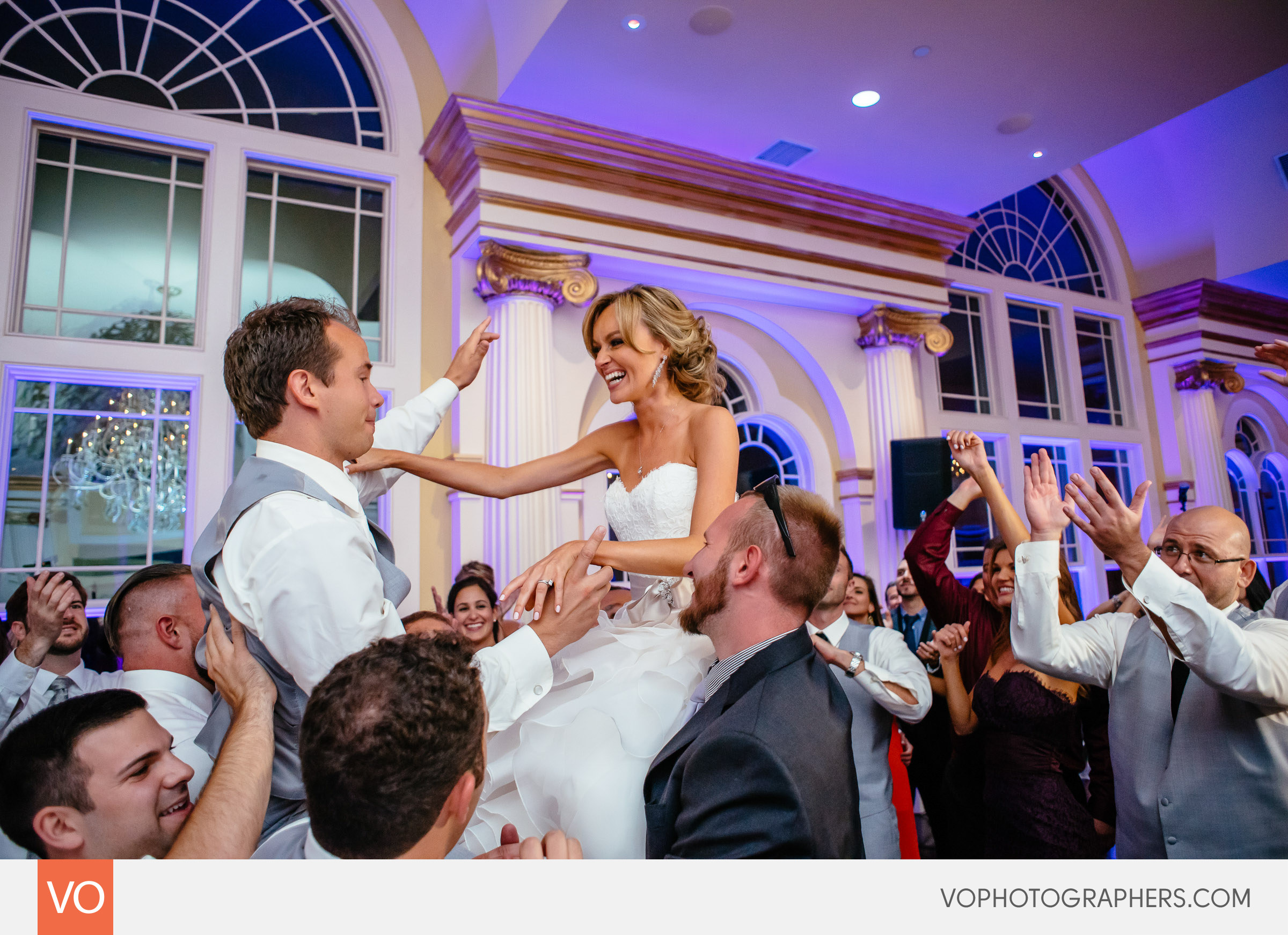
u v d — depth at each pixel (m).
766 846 0.98
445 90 4.86
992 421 6.70
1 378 3.63
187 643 1.68
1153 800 1.72
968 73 4.26
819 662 1.26
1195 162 7.29
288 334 1.20
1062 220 7.84
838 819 1.05
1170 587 1.50
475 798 0.96
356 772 0.82
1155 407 7.91
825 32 3.88
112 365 3.85
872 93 4.40
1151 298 7.81
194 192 4.22
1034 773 2.15
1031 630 1.82
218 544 1.15
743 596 1.25
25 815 1.04
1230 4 3.81
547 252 4.42
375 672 0.86
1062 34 3.99
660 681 1.30
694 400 1.75
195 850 0.93
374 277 4.61
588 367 4.75
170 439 4.03
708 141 4.84
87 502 3.82
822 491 5.71
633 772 1.20
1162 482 7.80
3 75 3.80
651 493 1.64
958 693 2.42
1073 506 1.68
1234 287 7.79
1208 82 4.43
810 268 5.32
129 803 1.09
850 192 5.32
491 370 4.39
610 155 4.53
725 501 1.53
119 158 4.07
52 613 1.83
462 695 0.89
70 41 3.98
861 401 5.84
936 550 2.86
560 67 4.09
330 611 1.06
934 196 5.66
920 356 6.35
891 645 2.48
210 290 4.09
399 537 4.32
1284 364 1.76
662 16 3.72
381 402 1.31
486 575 3.79
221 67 4.34
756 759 1.01
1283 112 6.55
